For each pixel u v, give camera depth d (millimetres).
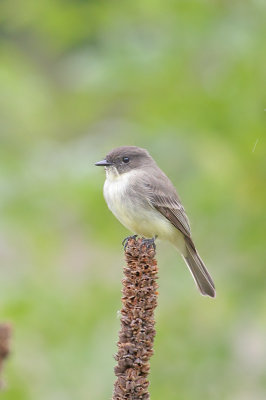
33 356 11695
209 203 12172
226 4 12859
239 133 12141
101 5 13773
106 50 13281
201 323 12070
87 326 11914
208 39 12625
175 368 11836
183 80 12680
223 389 11758
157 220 10406
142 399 6730
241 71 12203
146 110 12797
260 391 11805
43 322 11844
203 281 10508
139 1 13281
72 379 11516
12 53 15555
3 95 14070
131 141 12852
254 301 12109
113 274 12953
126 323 6918
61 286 12484
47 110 14383
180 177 12594
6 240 13875
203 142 12391
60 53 16719
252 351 12555
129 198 10375
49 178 12609
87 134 14461
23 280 12539
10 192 12594
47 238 12969
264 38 12203
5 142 14031
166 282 12250
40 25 14492
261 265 12227
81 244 14305
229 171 12188
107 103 13836
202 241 12430
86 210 12680
